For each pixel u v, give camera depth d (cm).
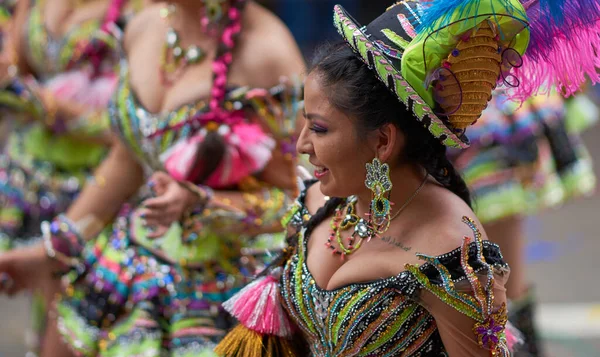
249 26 327
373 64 209
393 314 218
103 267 331
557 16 214
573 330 579
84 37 437
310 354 250
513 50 210
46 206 453
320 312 229
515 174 400
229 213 313
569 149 423
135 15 354
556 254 748
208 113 317
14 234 448
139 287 322
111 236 343
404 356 222
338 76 217
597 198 895
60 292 362
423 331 221
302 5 1205
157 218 302
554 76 224
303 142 227
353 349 224
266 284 248
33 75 480
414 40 207
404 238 219
